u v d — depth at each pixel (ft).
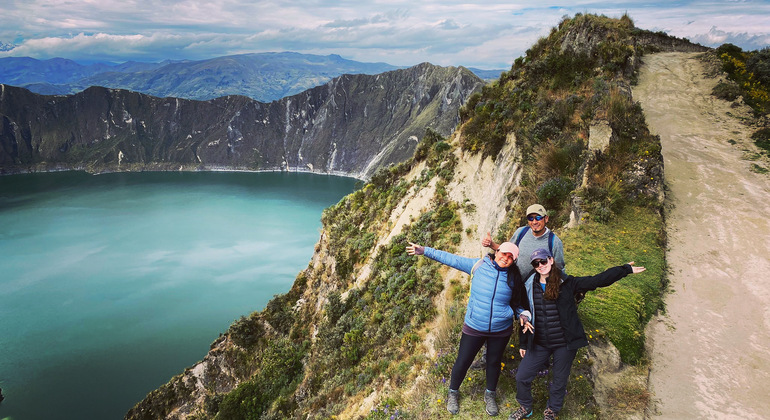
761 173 50.90
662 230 41.52
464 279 70.95
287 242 581.94
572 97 69.10
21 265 508.12
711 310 30.63
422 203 100.48
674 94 80.02
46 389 261.03
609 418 21.02
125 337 326.44
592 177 49.14
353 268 117.50
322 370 80.53
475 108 100.32
